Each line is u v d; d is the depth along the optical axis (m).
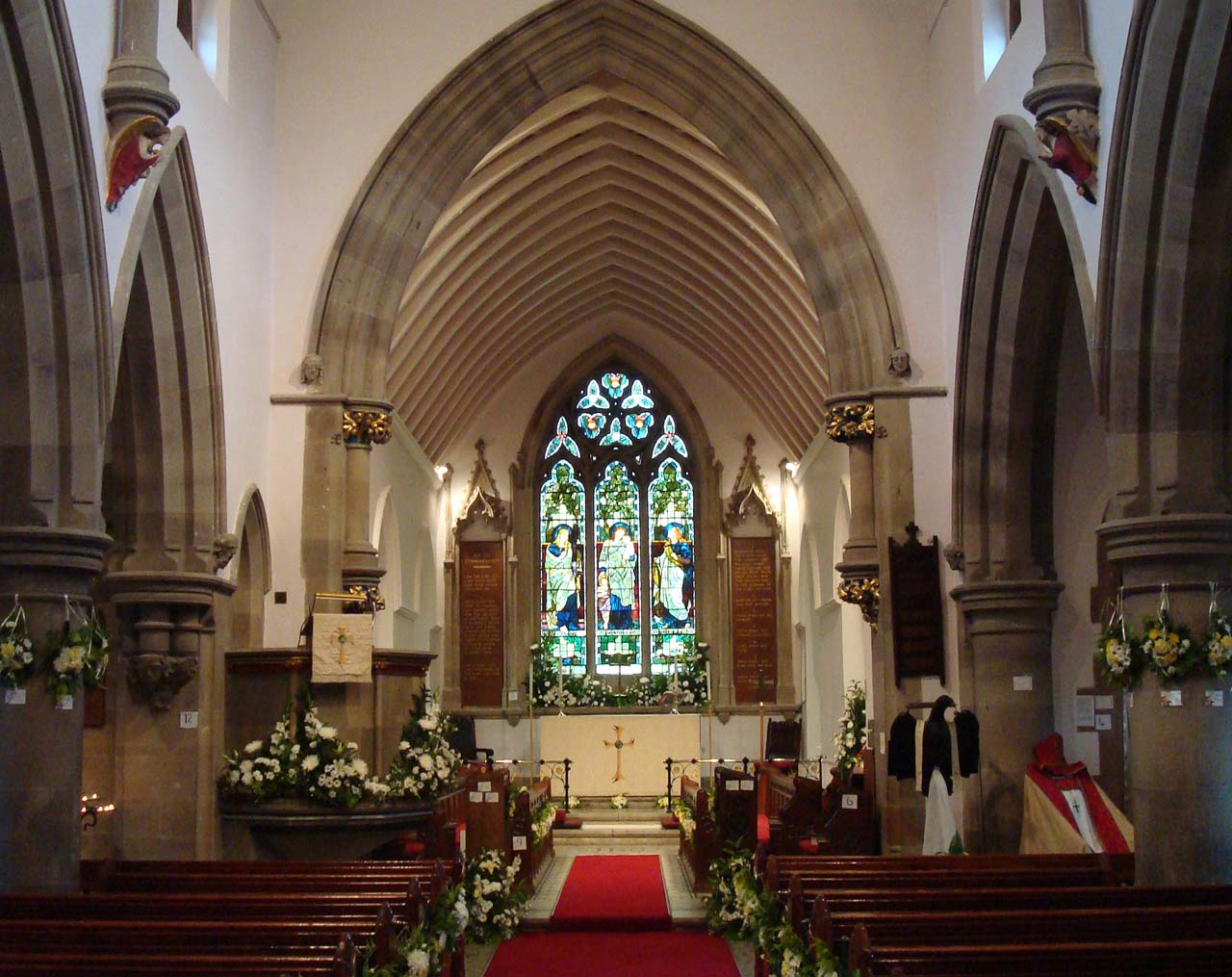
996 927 6.73
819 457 21.62
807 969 6.84
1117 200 9.12
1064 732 12.84
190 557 11.83
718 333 23.58
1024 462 12.99
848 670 19.81
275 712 11.90
